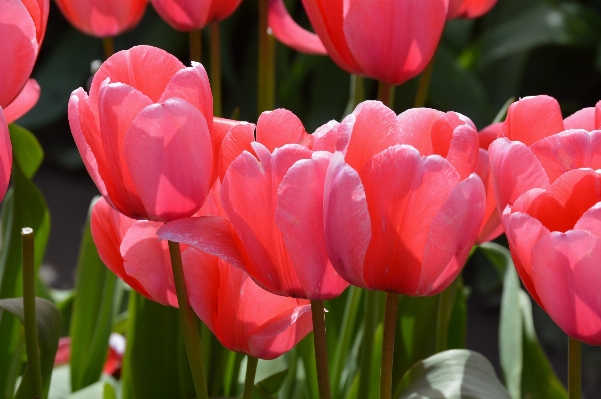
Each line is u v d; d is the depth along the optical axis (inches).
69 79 172.6
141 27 172.1
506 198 29.6
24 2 33.0
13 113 35.7
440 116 29.8
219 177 30.0
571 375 29.9
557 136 29.7
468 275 143.6
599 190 28.5
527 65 154.1
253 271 29.5
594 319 28.4
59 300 62.8
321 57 147.2
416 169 28.3
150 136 29.0
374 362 39.4
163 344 39.4
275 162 28.8
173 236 29.2
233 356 40.6
